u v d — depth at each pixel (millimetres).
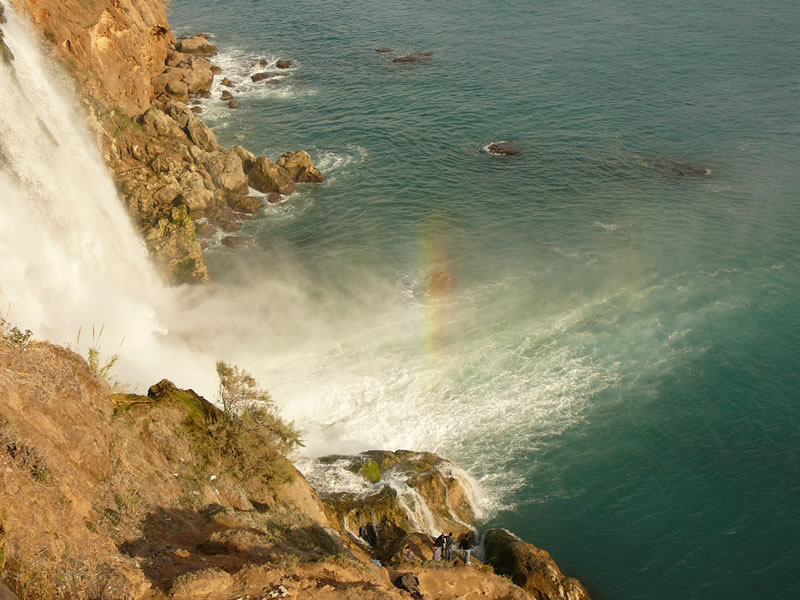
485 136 62781
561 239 48844
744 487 30719
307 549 18141
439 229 50406
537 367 37688
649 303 42219
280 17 96438
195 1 105125
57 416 16219
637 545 28625
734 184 55000
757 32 83688
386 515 27656
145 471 17906
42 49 46156
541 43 82938
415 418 34562
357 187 55594
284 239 49750
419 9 96562
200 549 15875
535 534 29156
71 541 13367
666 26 86750
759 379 36375
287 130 64750
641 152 59844
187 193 49781
